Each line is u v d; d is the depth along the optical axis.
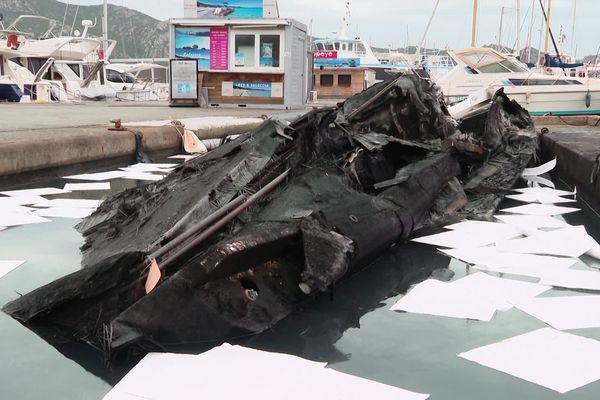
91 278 2.70
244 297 2.76
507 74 20.89
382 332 2.77
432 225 4.84
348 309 3.06
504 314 3.00
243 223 3.21
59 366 2.39
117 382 2.27
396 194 4.36
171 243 2.91
